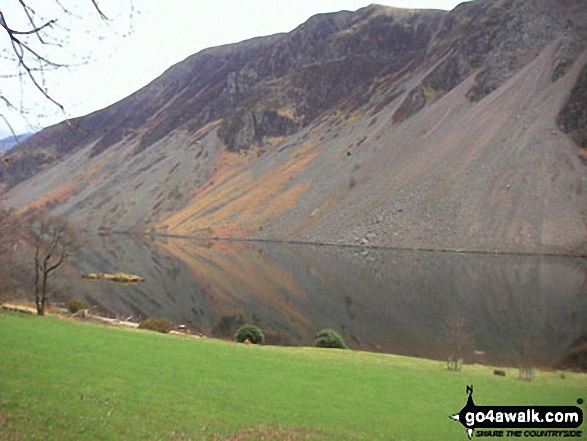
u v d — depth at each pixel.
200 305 63.47
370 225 132.38
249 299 67.00
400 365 30.55
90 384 19.50
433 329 50.38
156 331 43.00
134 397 18.42
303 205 161.50
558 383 26.42
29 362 22.02
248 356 28.73
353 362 30.06
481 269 87.25
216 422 16.53
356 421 18.22
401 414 19.33
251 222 166.50
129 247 137.88
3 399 15.90
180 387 20.67
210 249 131.50
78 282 77.75
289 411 18.78
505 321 52.59
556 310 57.03
